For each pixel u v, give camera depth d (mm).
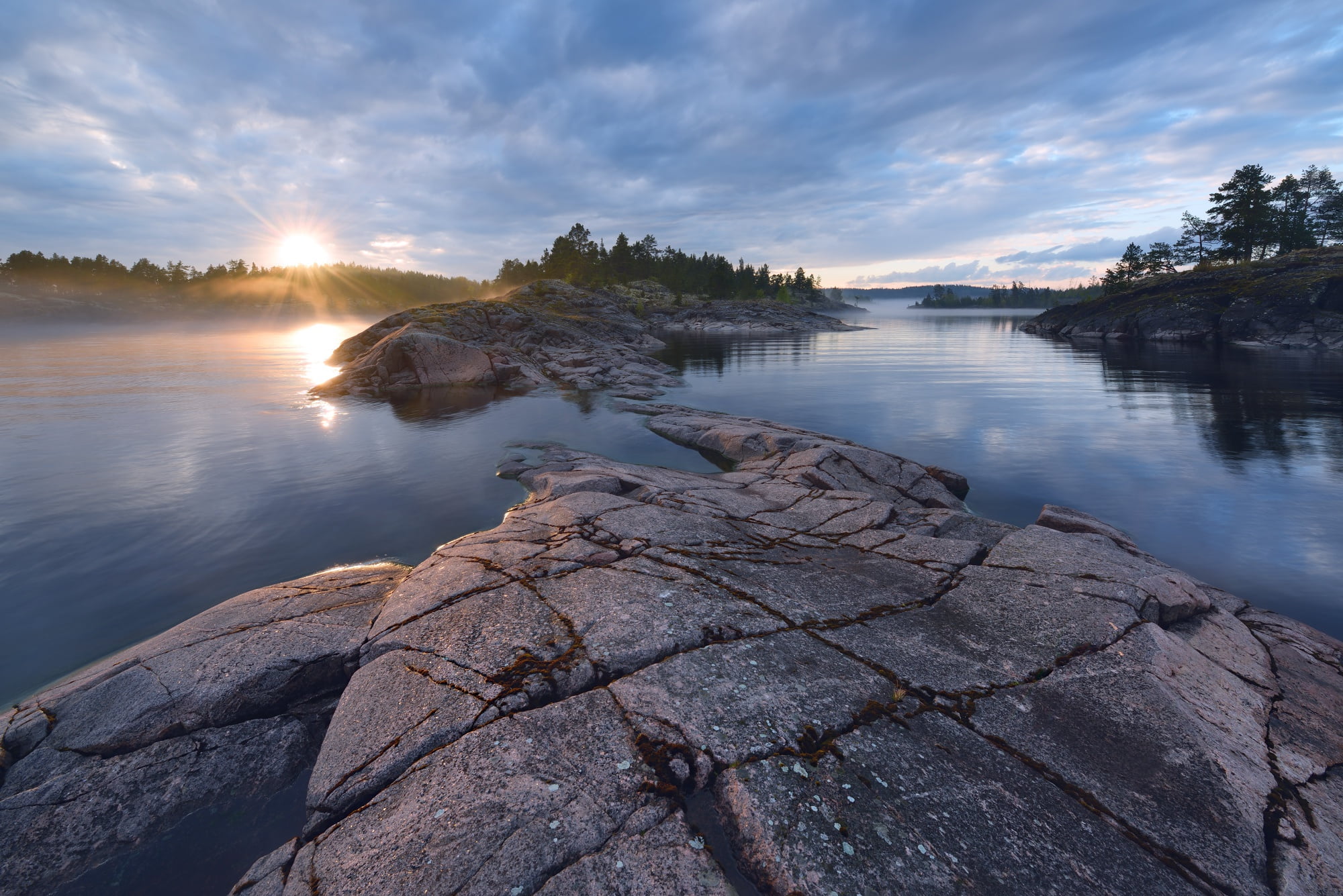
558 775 4203
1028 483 14820
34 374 38875
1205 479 14836
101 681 5926
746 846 3785
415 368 33188
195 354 59344
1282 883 3611
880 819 3895
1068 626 6082
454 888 3484
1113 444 18625
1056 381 34156
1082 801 4102
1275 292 56062
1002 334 92000
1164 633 6004
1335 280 51781
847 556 8352
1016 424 22094
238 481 14703
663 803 4012
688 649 5602
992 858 3676
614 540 8391
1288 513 12438
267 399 28281
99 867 4332
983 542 9453
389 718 4945
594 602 6434
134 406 25906
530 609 6336
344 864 3785
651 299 133625
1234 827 3947
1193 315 61438
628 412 24797
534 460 16156
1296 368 37469
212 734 5441
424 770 4363
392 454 17531
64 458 16938
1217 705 5148
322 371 41375
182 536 11180
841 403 27375
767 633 5945
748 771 4219
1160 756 4484
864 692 5105
